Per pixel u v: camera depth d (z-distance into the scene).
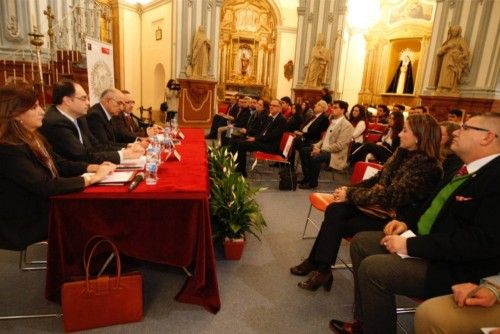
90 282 1.59
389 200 1.86
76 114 2.39
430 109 6.79
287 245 2.68
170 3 8.59
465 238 1.27
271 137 4.66
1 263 2.20
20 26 4.95
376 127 6.22
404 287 1.41
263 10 11.27
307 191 4.20
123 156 2.31
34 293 1.90
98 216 1.69
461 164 1.68
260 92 11.80
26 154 1.59
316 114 5.02
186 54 8.36
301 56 9.38
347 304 1.98
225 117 7.14
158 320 1.74
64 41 5.89
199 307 1.86
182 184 1.82
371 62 11.29
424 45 10.23
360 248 1.75
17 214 1.60
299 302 1.97
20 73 4.88
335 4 8.92
